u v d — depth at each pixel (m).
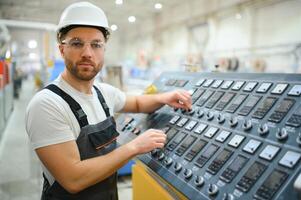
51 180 1.01
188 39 9.49
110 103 1.21
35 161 3.42
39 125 0.87
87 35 0.94
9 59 6.01
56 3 9.37
